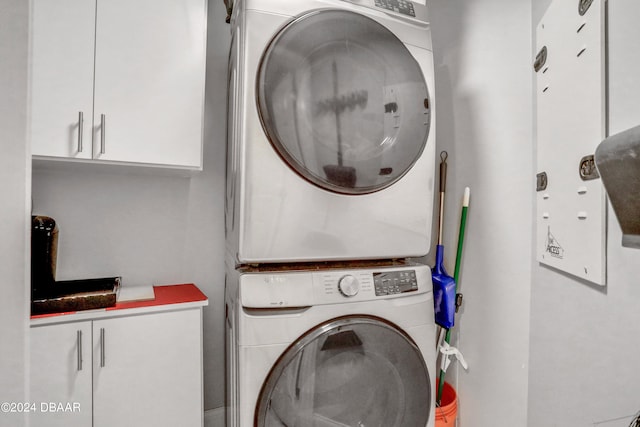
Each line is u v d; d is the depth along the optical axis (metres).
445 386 1.63
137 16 1.25
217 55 1.75
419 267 1.29
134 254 1.60
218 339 1.75
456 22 1.62
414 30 1.28
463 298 1.56
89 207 1.51
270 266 1.18
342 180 1.11
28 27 0.41
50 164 1.29
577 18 1.03
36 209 1.42
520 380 1.33
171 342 1.25
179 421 1.25
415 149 1.22
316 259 1.13
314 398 1.05
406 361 1.16
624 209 0.47
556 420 1.14
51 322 1.07
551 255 1.17
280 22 1.07
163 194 1.66
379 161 1.15
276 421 1.01
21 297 0.41
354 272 1.17
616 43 0.88
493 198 1.45
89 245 1.51
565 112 1.09
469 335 1.53
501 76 1.43
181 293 1.44
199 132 1.35
